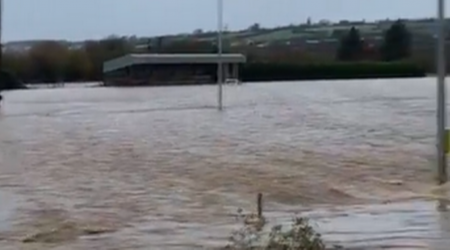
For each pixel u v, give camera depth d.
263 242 9.09
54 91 86.25
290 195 14.63
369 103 47.16
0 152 24.19
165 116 39.59
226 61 88.06
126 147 24.44
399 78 94.56
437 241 10.18
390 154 21.02
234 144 24.41
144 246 10.23
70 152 23.50
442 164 16.16
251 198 14.33
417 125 30.75
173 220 12.20
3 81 91.75
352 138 25.78
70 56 102.06
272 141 25.16
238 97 56.47
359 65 96.88
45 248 10.30
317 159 20.11
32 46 98.69
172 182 16.48
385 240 10.25
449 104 41.03
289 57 100.75
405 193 14.66
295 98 53.94
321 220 11.74
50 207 13.67
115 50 104.44
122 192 15.27
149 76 91.31
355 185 15.80
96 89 87.25
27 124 37.84
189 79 90.69
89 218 12.56
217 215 12.59
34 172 18.77
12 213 13.14
